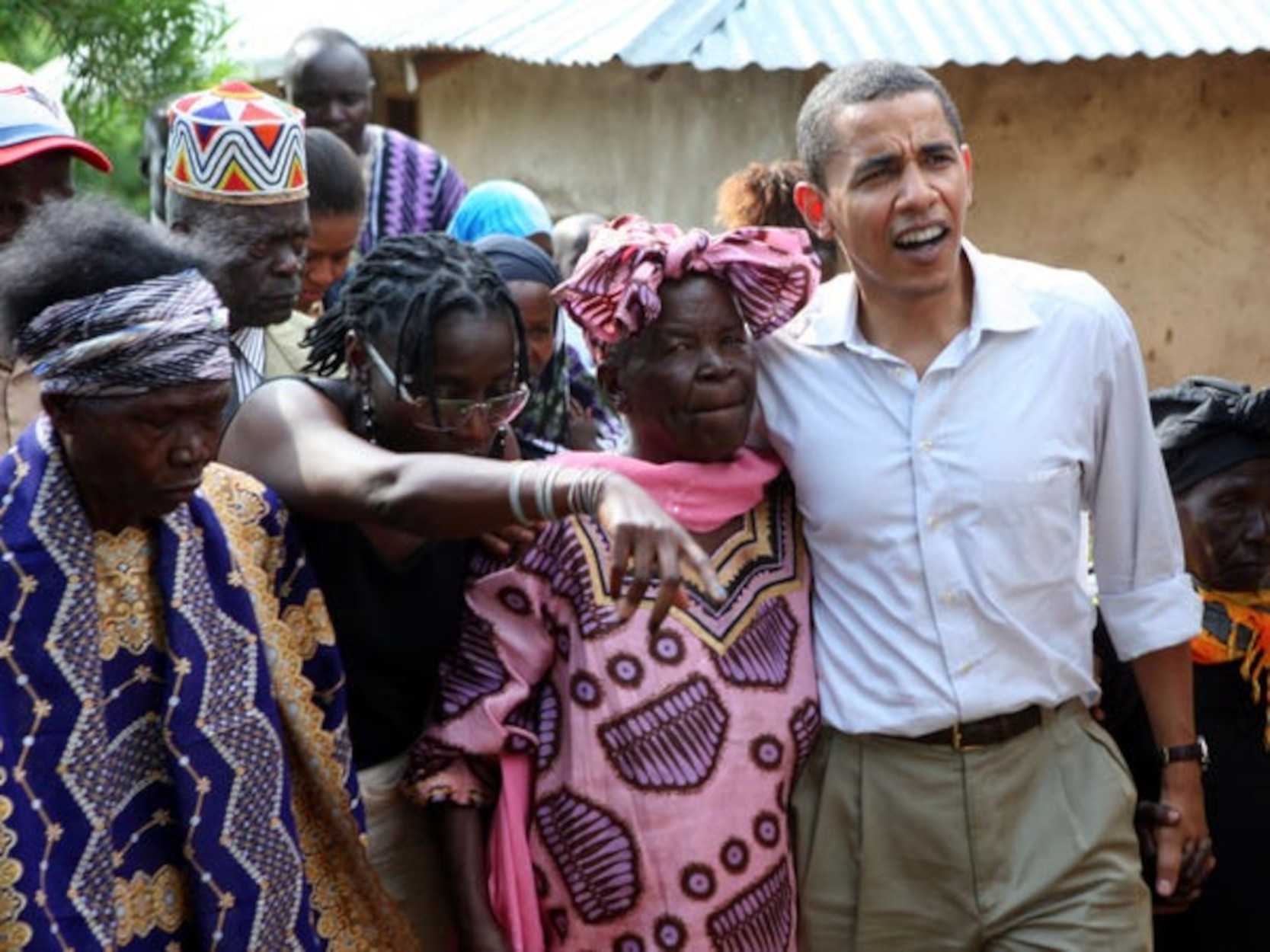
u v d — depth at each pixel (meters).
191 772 2.83
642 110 8.80
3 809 2.68
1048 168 8.30
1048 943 3.52
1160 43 7.76
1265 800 3.83
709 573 2.73
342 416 3.25
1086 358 3.50
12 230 3.71
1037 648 3.51
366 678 3.33
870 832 3.53
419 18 9.55
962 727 3.49
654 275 3.33
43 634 2.75
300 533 3.18
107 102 7.54
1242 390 4.00
